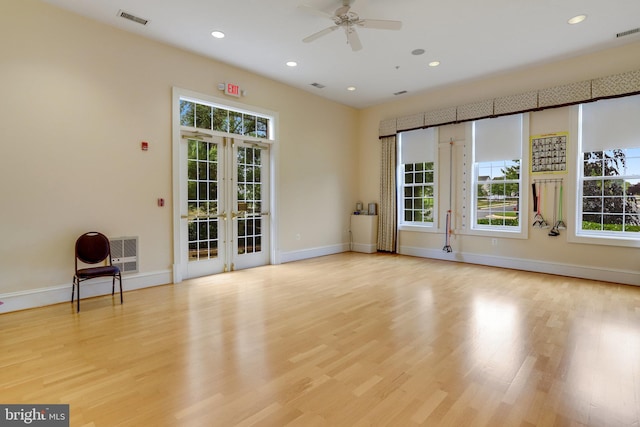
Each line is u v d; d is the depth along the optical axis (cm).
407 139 688
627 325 309
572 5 352
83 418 178
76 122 378
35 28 350
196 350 260
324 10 366
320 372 228
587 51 464
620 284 455
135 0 348
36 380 216
